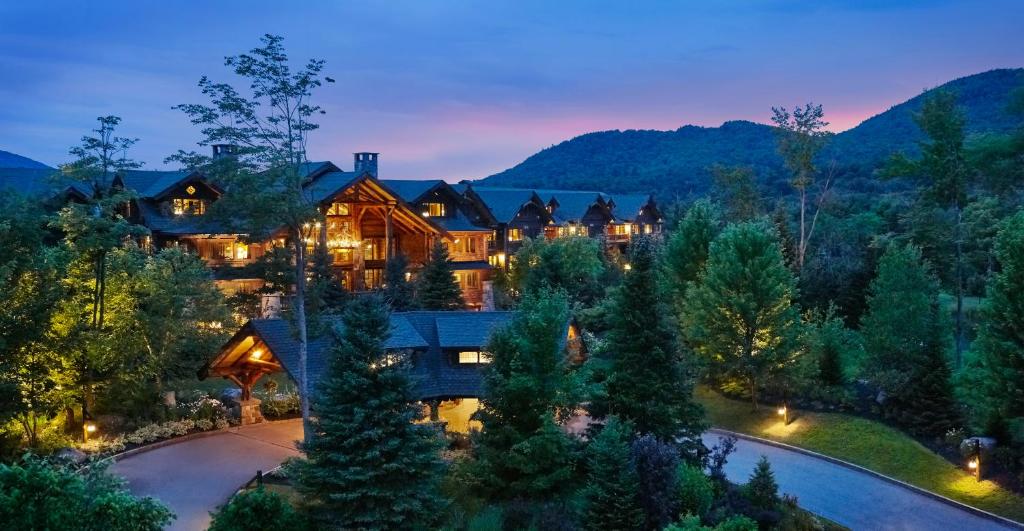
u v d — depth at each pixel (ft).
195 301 134.62
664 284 177.99
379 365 80.33
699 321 150.30
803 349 141.90
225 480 98.89
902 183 396.98
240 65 105.29
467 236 235.81
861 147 587.27
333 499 77.15
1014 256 109.91
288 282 117.39
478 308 226.38
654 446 85.05
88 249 111.86
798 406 143.64
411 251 224.12
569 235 238.07
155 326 119.65
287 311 114.42
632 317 107.14
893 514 101.91
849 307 183.83
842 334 153.89
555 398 93.91
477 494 92.73
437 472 82.79
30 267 101.55
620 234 324.19
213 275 158.40
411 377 83.10
